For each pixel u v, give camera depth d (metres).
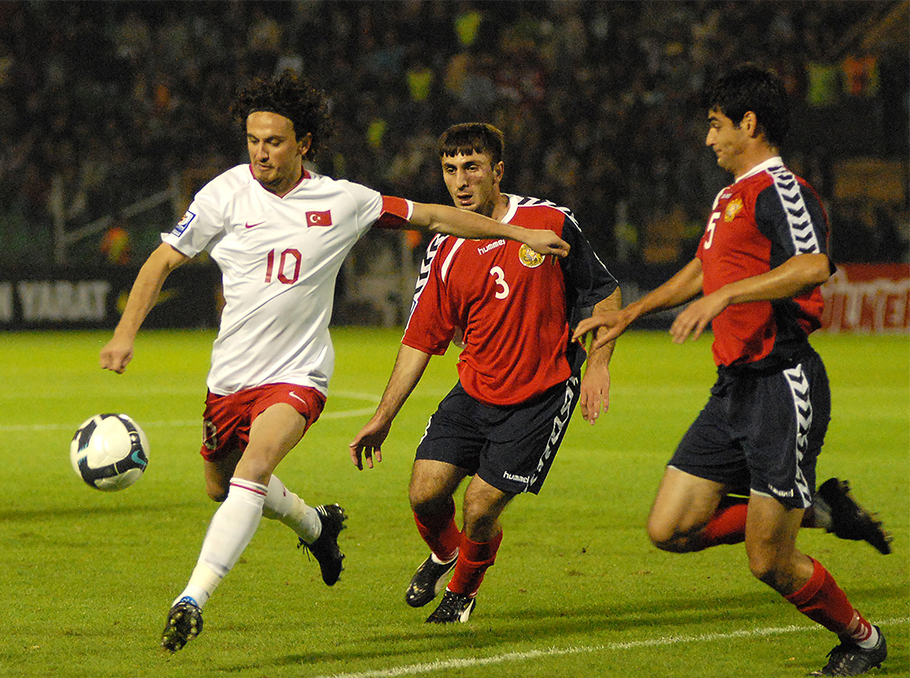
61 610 18.09
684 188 92.50
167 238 16.08
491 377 17.44
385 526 24.97
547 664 15.40
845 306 84.19
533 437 17.25
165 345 76.00
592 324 15.58
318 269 16.34
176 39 101.94
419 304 17.81
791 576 15.12
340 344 76.62
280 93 15.85
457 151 17.61
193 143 94.50
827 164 92.00
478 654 15.85
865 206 91.94
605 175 91.38
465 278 17.41
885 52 94.19
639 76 99.44
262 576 20.58
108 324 87.25
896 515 26.09
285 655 15.77
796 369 14.91
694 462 15.80
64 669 15.07
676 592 19.62
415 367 17.92
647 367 63.84
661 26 102.75
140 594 19.14
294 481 30.34
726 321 15.10
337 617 17.92
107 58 99.81
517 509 26.91
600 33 105.06
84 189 90.19
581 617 18.03
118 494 28.41
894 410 45.41
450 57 102.12
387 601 18.95
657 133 94.62
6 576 20.36
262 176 15.97
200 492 28.72
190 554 22.20
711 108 15.47
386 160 94.62
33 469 32.12
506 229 16.36
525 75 99.00
